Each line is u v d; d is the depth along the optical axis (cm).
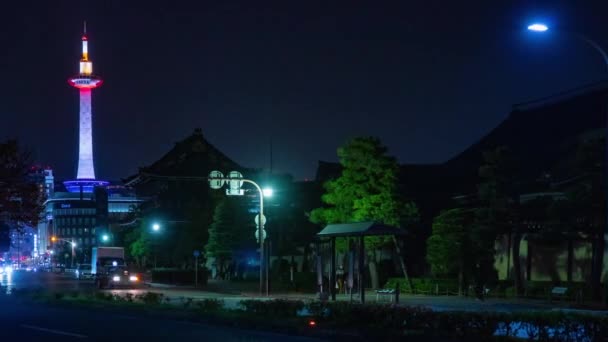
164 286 6331
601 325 1572
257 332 2038
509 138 5988
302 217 6744
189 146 9456
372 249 4956
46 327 2192
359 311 2019
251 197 6738
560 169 4647
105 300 3319
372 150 4756
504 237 4769
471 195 5409
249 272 7362
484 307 3509
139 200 11000
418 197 6006
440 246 4441
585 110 5319
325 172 7050
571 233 3812
